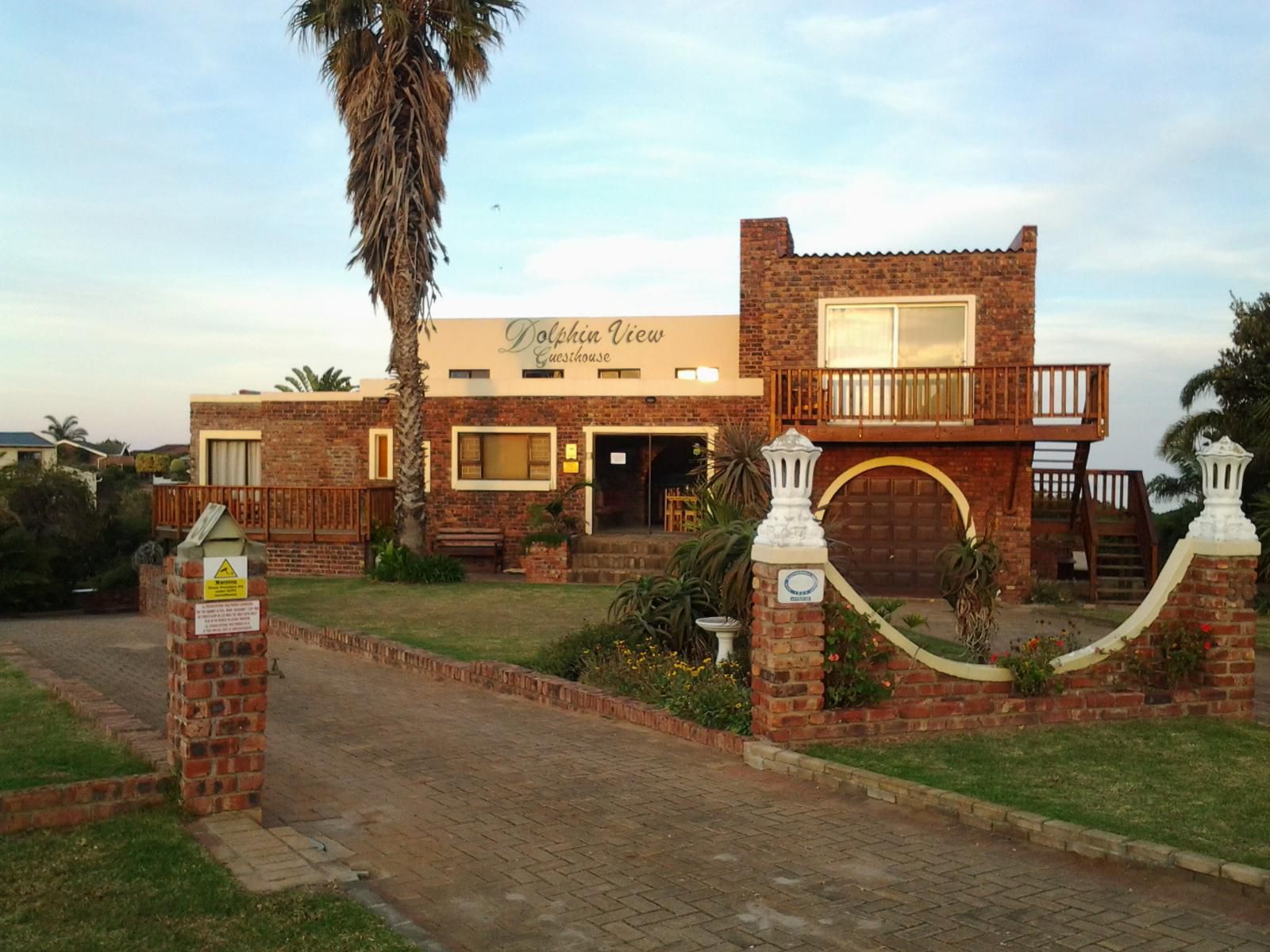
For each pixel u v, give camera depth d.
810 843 6.14
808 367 20.14
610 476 23.11
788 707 8.05
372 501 21.72
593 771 7.66
